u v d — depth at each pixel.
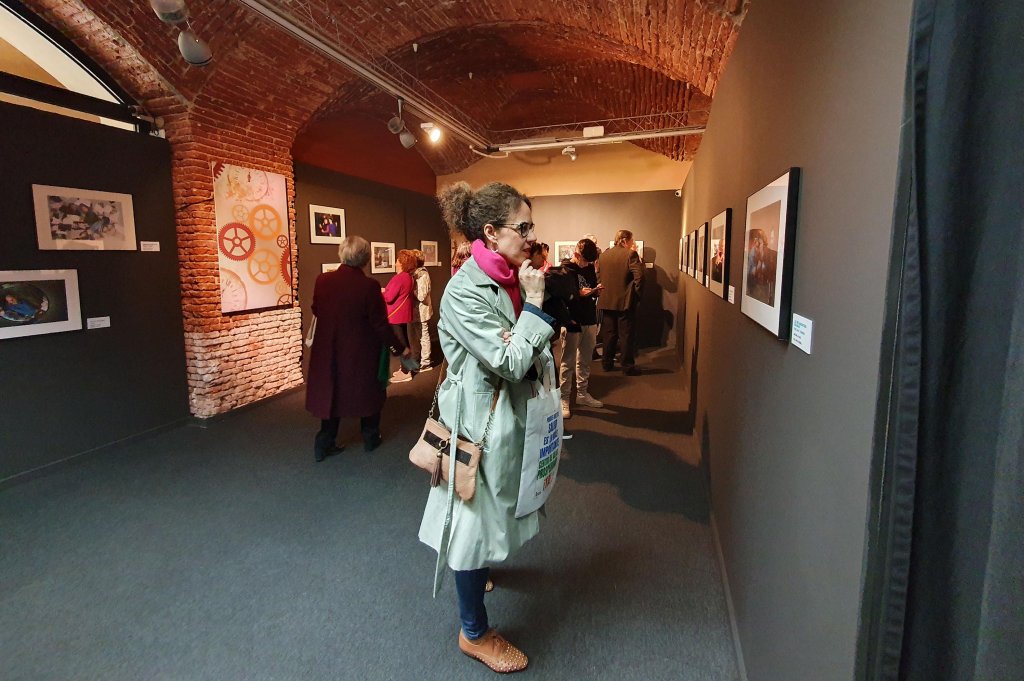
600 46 5.07
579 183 8.60
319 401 3.40
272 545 2.45
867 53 0.81
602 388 5.40
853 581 0.80
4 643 1.82
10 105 3.11
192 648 1.79
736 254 2.18
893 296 0.57
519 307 1.53
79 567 2.27
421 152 8.51
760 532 1.50
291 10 4.20
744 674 1.60
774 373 1.41
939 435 0.54
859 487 0.79
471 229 1.46
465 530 1.46
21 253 3.19
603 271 6.11
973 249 0.50
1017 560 0.44
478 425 1.44
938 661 0.55
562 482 3.12
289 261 5.24
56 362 3.40
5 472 3.12
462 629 1.71
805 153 1.17
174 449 3.75
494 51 6.17
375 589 2.12
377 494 2.99
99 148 3.65
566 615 1.96
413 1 4.72
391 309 5.67
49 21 3.51
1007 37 0.46
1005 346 0.47
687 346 5.39
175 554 2.37
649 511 2.76
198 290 4.28
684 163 8.01
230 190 4.52
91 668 1.71
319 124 5.96
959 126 0.50
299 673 1.69
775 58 1.52
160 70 3.81
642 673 1.68
